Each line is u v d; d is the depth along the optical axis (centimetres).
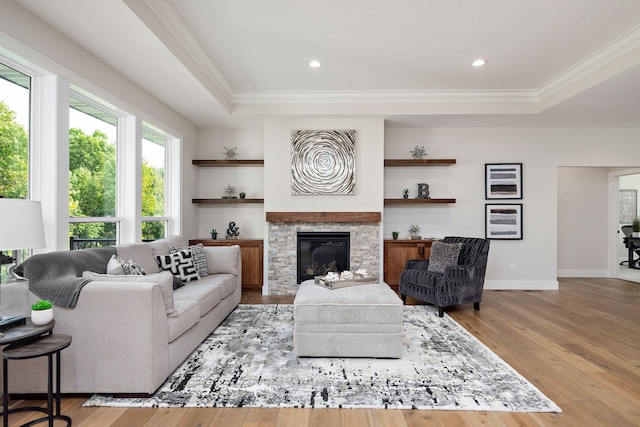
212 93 397
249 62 369
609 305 436
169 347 232
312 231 496
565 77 399
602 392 220
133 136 362
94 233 323
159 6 259
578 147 534
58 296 205
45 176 252
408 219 550
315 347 268
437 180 546
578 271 641
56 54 252
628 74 332
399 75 405
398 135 550
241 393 215
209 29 302
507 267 537
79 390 207
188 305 262
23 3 219
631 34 307
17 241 161
